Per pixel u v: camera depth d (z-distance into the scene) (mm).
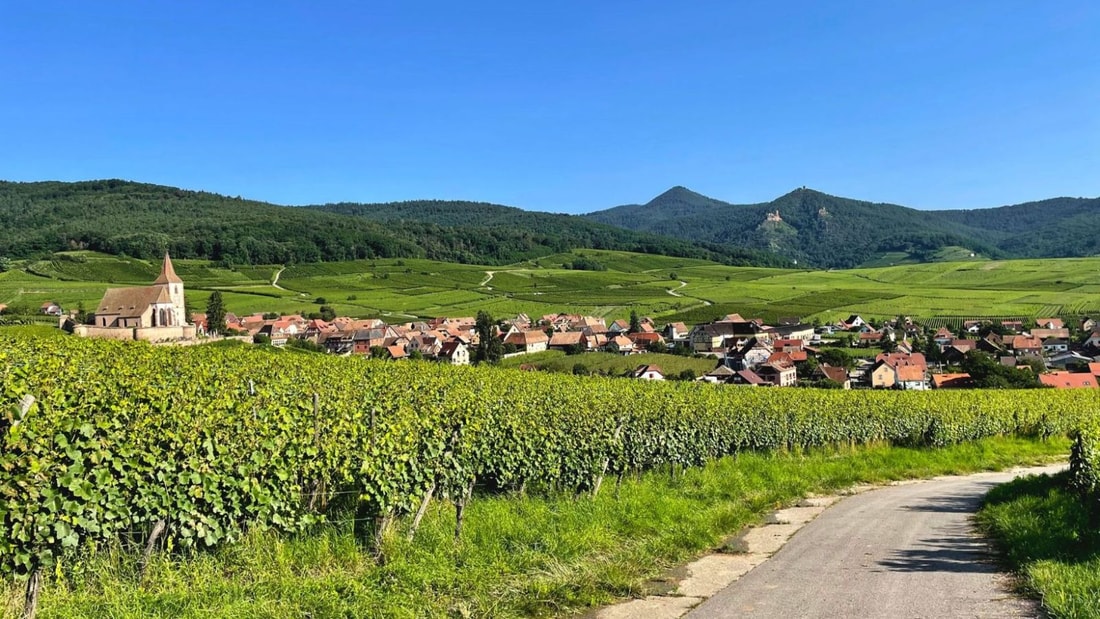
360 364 35219
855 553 12703
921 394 43062
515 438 14703
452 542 11375
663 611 9188
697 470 21844
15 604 7320
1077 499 15750
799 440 29609
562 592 9648
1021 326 136625
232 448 9961
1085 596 8930
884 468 27281
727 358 110062
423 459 11867
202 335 99125
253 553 9750
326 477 11125
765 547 13289
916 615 8836
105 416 9461
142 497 8641
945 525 15680
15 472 7328
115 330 88875
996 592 9859
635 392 27484
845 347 126625
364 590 8945
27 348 24969
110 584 8031
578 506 14578
